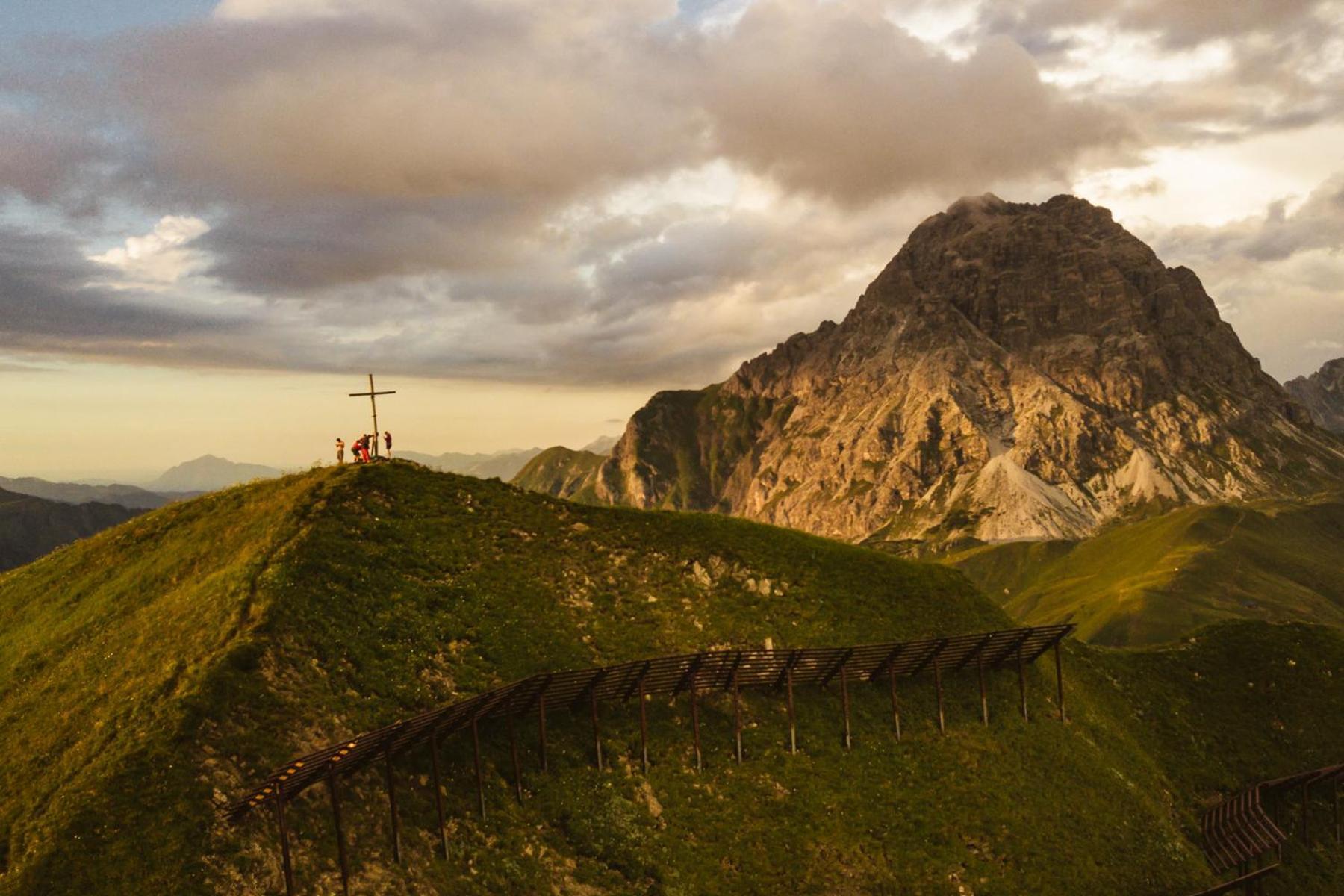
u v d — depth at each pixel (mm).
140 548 79375
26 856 45156
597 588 79938
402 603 68688
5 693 63031
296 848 49062
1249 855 81562
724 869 61875
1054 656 104312
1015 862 69250
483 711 60438
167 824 46750
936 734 78000
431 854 53688
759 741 72125
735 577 87000
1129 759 91062
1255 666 115688
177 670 56000
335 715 56688
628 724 69312
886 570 95125
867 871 64875
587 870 58188
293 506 74812
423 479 84500
